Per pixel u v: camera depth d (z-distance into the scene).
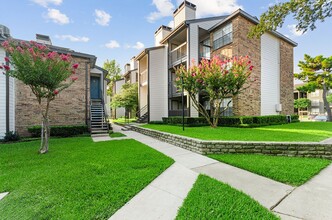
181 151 5.52
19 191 2.78
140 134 9.92
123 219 2.05
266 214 2.06
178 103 15.66
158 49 15.74
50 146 6.30
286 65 14.49
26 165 4.08
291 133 6.75
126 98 18.66
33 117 9.17
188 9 14.53
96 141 7.36
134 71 23.45
